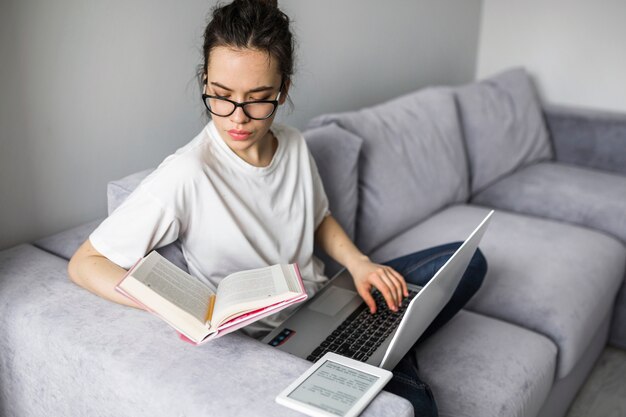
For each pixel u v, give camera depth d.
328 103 2.41
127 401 1.05
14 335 1.22
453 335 1.58
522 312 1.74
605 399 2.05
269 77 1.19
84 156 1.61
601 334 2.17
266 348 1.12
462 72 3.36
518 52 3.35
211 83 1.20
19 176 1.50
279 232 1.41
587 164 2.91
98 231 1.21
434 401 1.24
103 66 1.59
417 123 2.26
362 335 1.34
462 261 1.31
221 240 1.28
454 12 3.11
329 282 1.53
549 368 1.57
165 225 1.20
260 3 1.20
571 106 3.07
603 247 2.15
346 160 1.81
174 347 1.10
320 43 2.28
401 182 2.07
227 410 0.96
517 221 2.27
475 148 2.61
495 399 1.36
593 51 3.16
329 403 0.96
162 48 1.71
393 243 2.04
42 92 1.48
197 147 1.27
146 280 1.04
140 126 1.72
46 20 1.45
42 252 1.45
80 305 1.22
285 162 1.41
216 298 1.12
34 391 1.23
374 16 2.52
